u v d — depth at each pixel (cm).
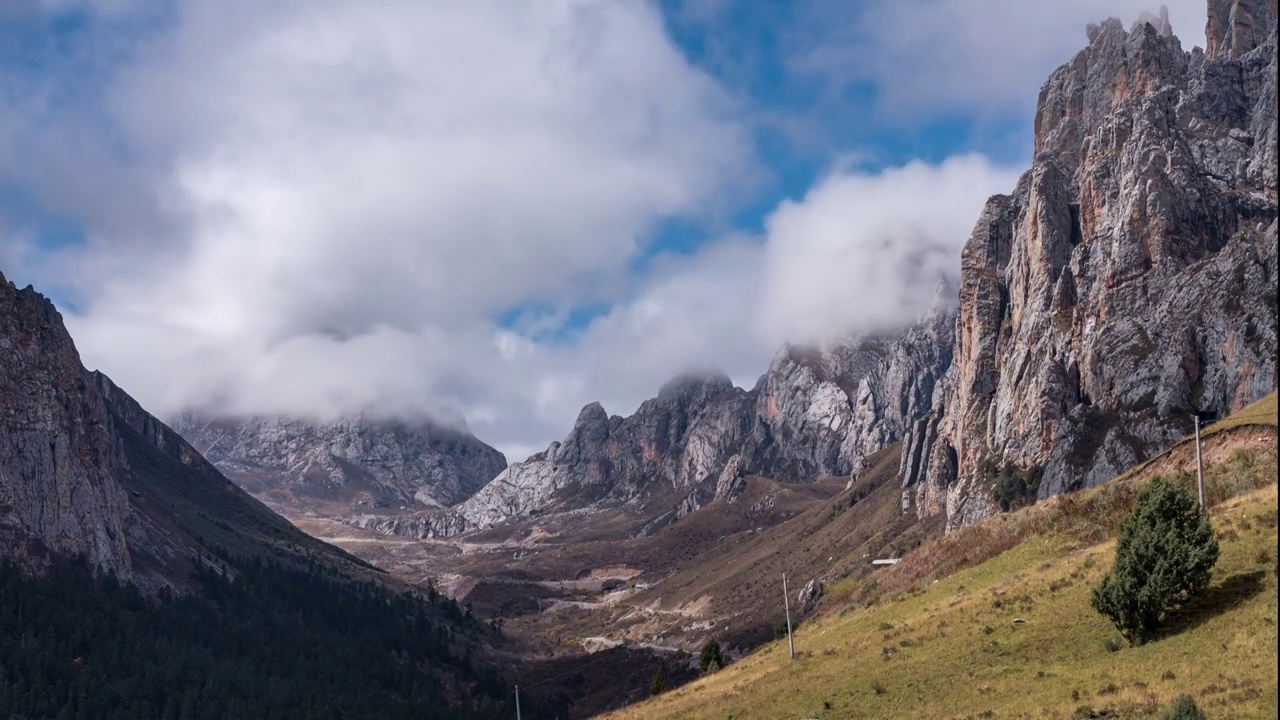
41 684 17550
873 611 8962
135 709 17925
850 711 6191
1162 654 5134
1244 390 16388
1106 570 6694
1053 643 6009
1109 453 17275
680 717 7569
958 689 5853
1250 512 6275
